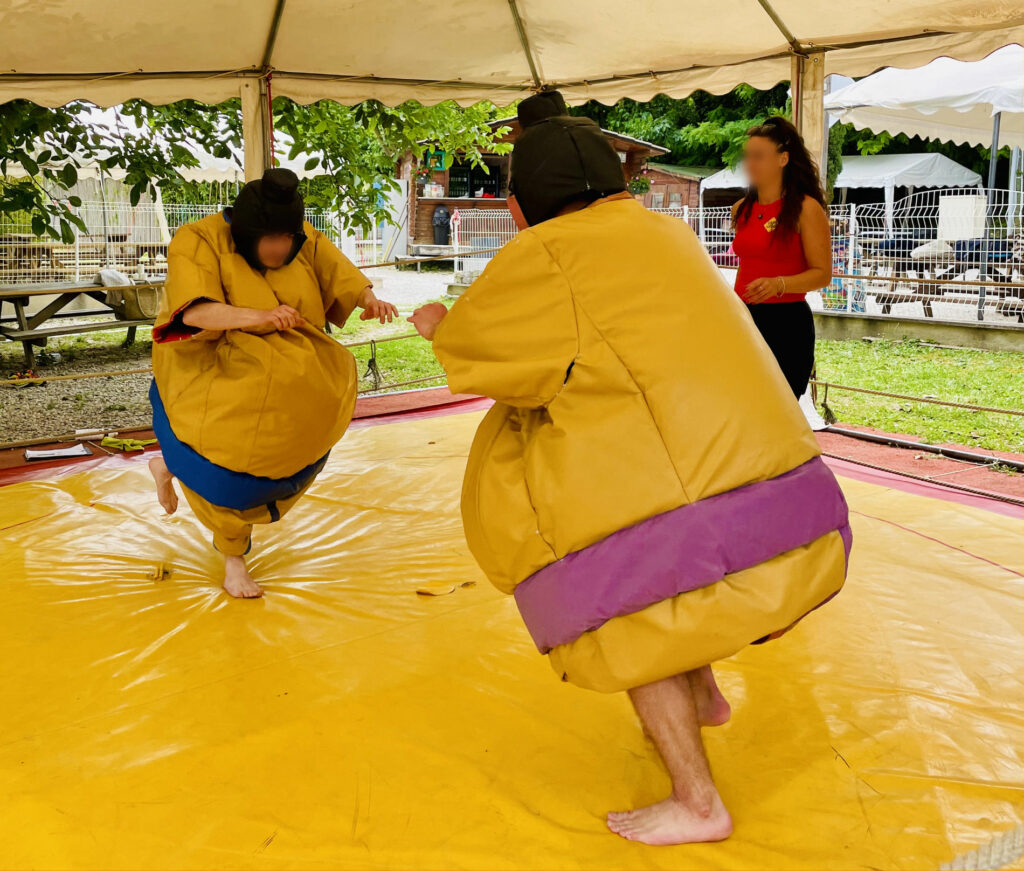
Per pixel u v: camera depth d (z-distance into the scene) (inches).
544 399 96.7
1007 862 96.3
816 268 194.4
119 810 106.5
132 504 222.4
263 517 163.0
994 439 321.4
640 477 91.4
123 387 445.1
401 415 325.4
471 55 304.5
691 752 99.3
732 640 90.7
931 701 129.3
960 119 671.8
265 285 150.7
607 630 93.1
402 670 140.3
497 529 99.3
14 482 244.8
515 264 96.8
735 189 1040.2
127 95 281.3
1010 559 182.1
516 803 107.8
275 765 115.6
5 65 260.2
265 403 146.1
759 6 254.5
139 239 564.4
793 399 100.2
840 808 105.9
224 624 156.4
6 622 157.2
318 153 413.4
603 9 268.2
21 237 511.8
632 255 96.3
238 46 273.9
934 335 548.1
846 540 99.0
